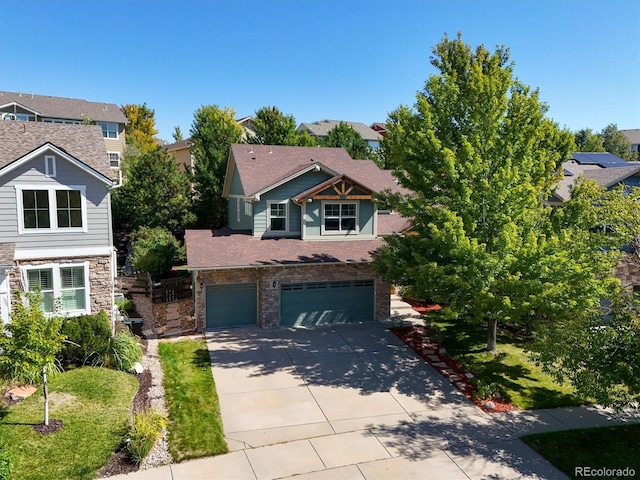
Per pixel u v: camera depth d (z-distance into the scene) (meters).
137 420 11.27
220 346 18.27
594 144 63.81
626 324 12.05
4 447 9.87
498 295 14.66
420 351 18.22
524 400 14.56
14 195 16.23
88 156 18.22
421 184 16.44
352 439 12.05
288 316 20.88
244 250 20.56
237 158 25.05
